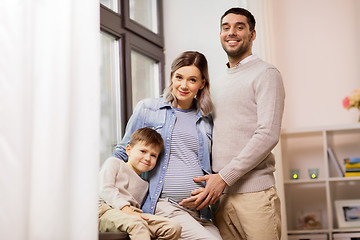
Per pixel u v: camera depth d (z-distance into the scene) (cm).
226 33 238
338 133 402
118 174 213
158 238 198
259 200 224
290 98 414
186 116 233
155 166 225
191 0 379
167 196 220
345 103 377
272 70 228
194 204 218
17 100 111
